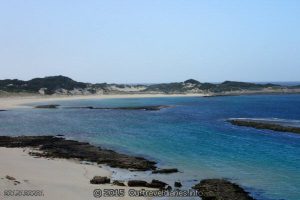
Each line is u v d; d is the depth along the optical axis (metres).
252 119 78.31
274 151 43.19
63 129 64.75
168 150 44.19
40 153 41.38
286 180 30.83
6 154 39.62
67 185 27.34
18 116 86.62
